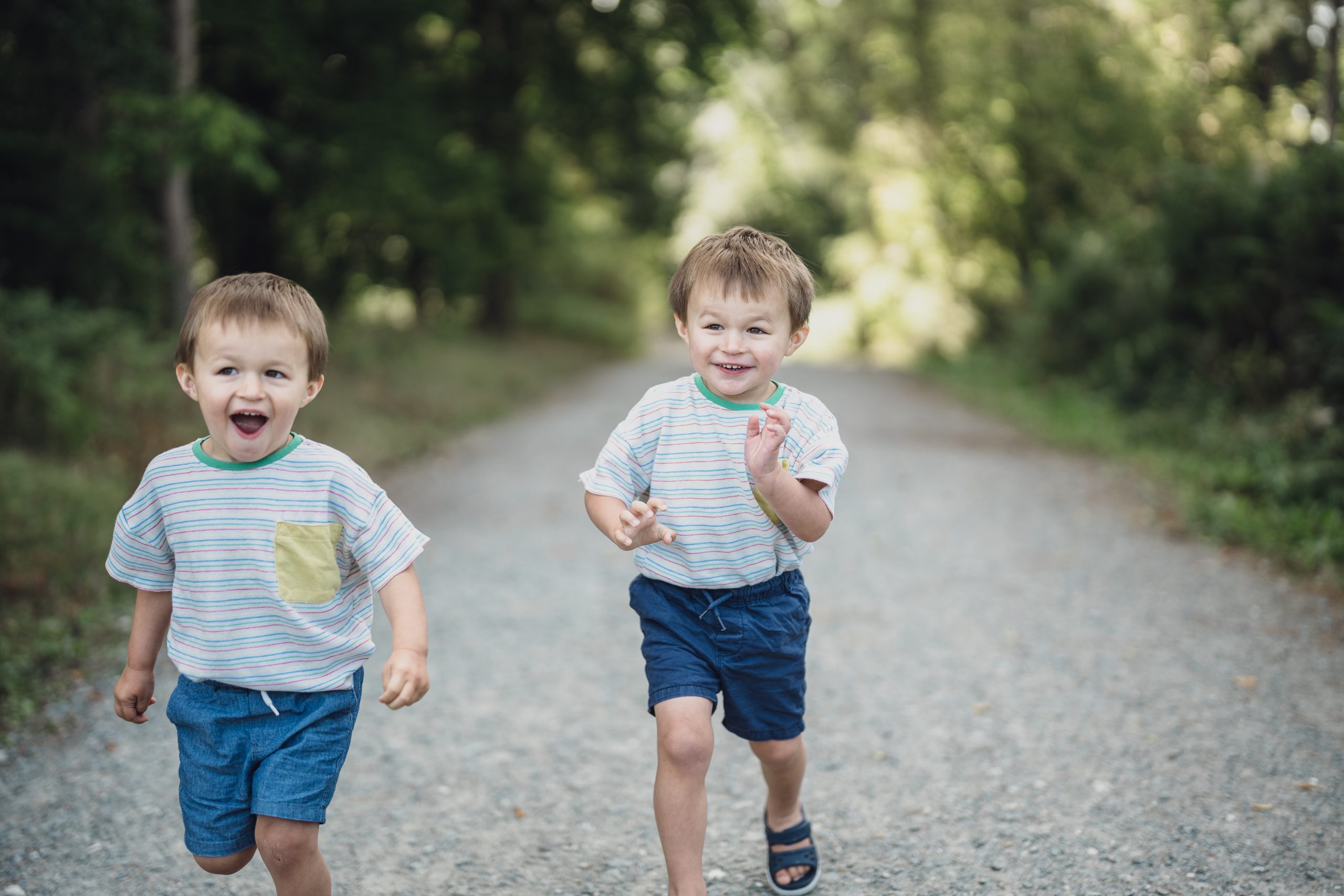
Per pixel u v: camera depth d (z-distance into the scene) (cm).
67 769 344
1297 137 1227
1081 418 1178
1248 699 390
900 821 304
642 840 296
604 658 455
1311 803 305
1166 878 267
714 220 3366
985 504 771
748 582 237
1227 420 952
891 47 2488
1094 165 1956
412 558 214
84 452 720
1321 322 935
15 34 976
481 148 1956
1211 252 1046
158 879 276
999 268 2308
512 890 270
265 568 207
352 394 1191
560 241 2531
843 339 2827
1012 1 2077
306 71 1356
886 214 2519
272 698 209
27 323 794
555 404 1507
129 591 525
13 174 988
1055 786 323
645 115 2066
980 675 424
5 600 490
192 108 1034
